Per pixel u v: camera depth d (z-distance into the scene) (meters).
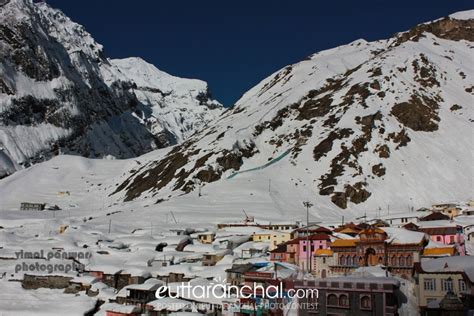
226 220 189.12
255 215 197.75
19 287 111.31
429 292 63.75
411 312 62.56
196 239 153.50
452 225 114.19
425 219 143.25
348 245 86.00
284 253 99.50
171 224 186.00
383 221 155.25
